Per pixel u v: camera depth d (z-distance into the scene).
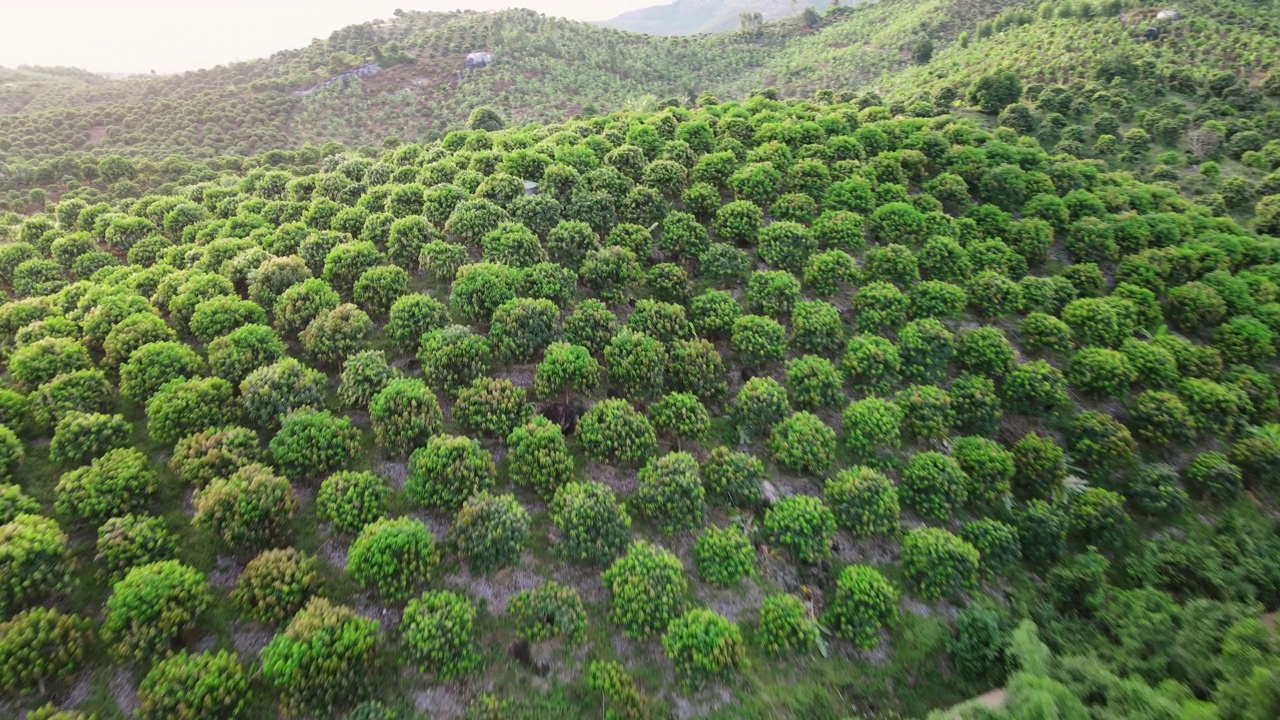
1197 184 41.00
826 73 90.62
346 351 19.05
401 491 16.09
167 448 16.58
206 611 13.31
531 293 21.27
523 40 95.38
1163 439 19.72
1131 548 17.69
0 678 10.98
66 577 12.80
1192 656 13.52
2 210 43.34
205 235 27.22
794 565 16.02
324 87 81.88
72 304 22.14
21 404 16.45
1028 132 46.94
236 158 53.91
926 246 25.73
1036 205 29.88
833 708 13.52
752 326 20.75
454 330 18.94
